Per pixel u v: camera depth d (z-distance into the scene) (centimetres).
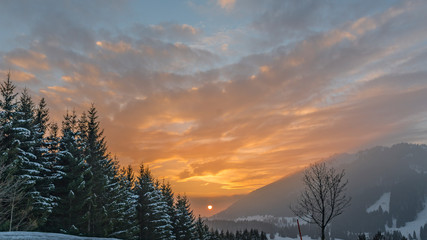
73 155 3219
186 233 6147
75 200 3033
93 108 3822
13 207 2345
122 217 3981
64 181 3136
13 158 2514
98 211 3453
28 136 2852
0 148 2486
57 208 2983
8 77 2745
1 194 2238
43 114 3506
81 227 3238
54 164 3200
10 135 2659
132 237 4122
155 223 4681
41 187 2912
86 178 3344
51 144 3375
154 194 5034
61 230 2855
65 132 3559
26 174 2669
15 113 2722
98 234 3381
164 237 5016
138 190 4772
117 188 3903
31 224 2514
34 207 2692
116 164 4503
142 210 4653
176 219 6100
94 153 3622
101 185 3538
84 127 3791
